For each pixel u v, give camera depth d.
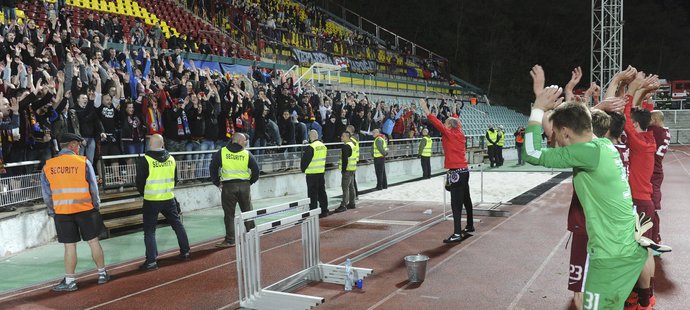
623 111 5.70
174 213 8.02
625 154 5.51
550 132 4.13
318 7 36.44
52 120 9.62
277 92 16.22
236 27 24.47
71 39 13.31
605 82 29.42
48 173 6.66
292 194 15.95
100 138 10.54
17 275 7.36
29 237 9.02
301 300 5.75
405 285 6.55
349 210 13.02
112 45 16.02
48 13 15.24
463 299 5.95
